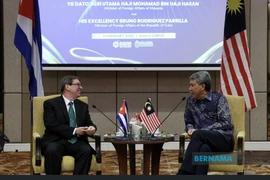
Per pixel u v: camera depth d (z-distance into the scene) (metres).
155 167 5.90
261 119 8.48
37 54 6.49
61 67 8.07
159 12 8.12
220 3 8.12
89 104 8.34
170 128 8.40
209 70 8.26
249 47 8.40
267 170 6.99
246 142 8.48
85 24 8.07
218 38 8.13
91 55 8.11
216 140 5.53
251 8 8.37
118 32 8.11
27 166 7.27
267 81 8.53
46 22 8.04
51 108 5.81
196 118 5.82
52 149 5.50
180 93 8.38
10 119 8.34
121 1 8.09
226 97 6.04
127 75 8.34
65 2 8.05
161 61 8.14
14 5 8.20
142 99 8.37
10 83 8.30
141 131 5.77
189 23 8.12
